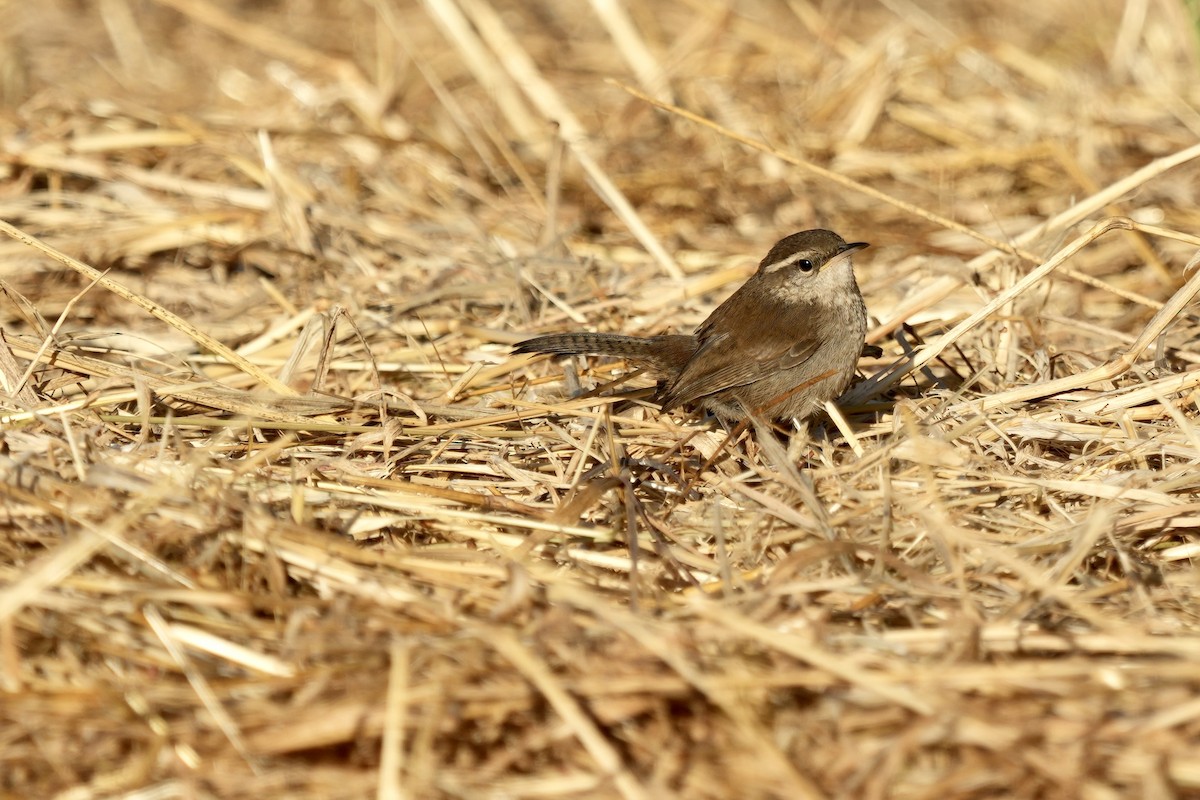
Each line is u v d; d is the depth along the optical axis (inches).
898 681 290.5
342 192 604.7
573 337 454.9
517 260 534.0
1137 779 275.7
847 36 842.8
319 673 303.4
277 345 500.1
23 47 852.0
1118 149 672.4
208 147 628.1
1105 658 307.9
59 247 547.5
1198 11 635.5
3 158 588.1
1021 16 905.5
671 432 435.5
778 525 370.6
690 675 283.6
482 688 294.4
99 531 329.7
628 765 291.0
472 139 642.2
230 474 377.7
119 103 666.8
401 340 509.0
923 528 359.9
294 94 736.3
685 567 358.3
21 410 405.4
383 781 271.3
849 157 677.9
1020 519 373.4
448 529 376.5
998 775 277.4
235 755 292.4
